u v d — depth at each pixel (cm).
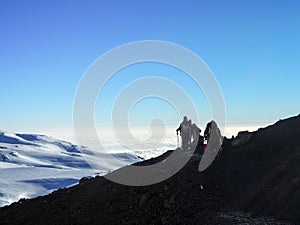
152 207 1920
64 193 2777
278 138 2500
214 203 1830
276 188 1823
